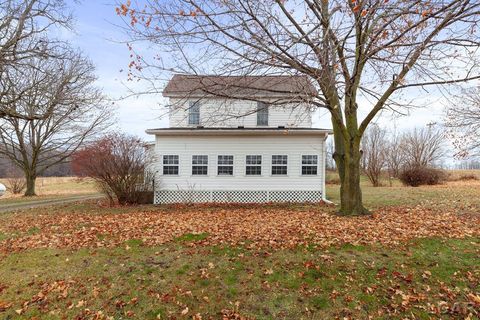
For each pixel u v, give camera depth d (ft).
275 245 18.97
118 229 25.02
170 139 47.26
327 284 13.96
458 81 20.38
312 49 18.74
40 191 83.46
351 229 22.39
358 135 28.04
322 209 35.53
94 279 15.01
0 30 31.45
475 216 27.27
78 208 40.78
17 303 13.06
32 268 16.61
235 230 23.38
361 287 13.62
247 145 47.16
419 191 54.08
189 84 25.13
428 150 98.37
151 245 20.04
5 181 84.64
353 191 28.91
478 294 12.69
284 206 40.29
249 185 47.01
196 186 47.09
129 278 14.99
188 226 25.46
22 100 35.19
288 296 13.10
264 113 52.11
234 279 14.60
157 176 46.96
